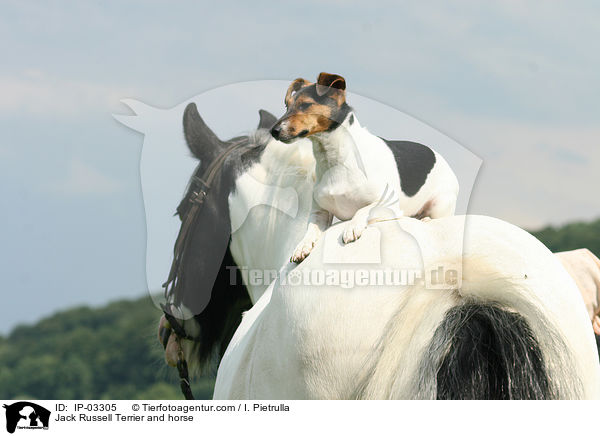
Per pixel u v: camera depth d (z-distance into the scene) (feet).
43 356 224.12
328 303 19.71
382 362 19.11
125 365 214.90
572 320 19.81
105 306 257.55
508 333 18.76
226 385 22.84
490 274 19.57
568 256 26.63
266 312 21.29
